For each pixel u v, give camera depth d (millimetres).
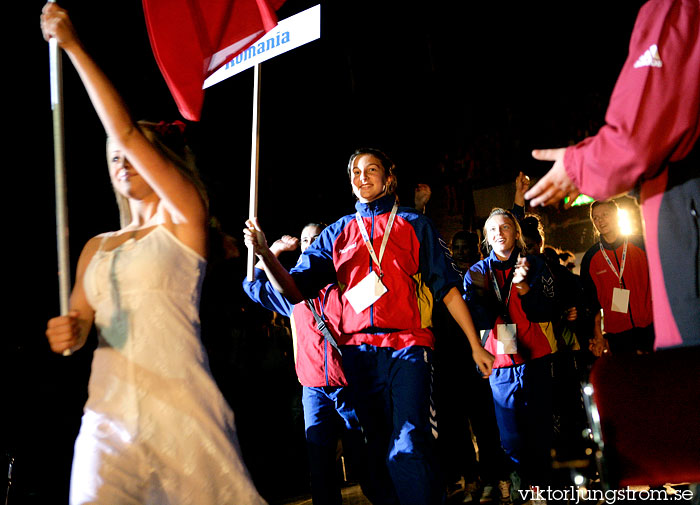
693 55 1679
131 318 2205
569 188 1896
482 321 4555
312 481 4129
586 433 2314
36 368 6223
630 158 1710
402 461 3115
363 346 3334
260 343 7664
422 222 3428
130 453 2115
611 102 1779
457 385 5355
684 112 1678
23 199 6785
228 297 7844
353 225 3561
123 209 2562
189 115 3160
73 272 7098
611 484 1818
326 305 4074
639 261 5262
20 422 5824
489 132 15844
